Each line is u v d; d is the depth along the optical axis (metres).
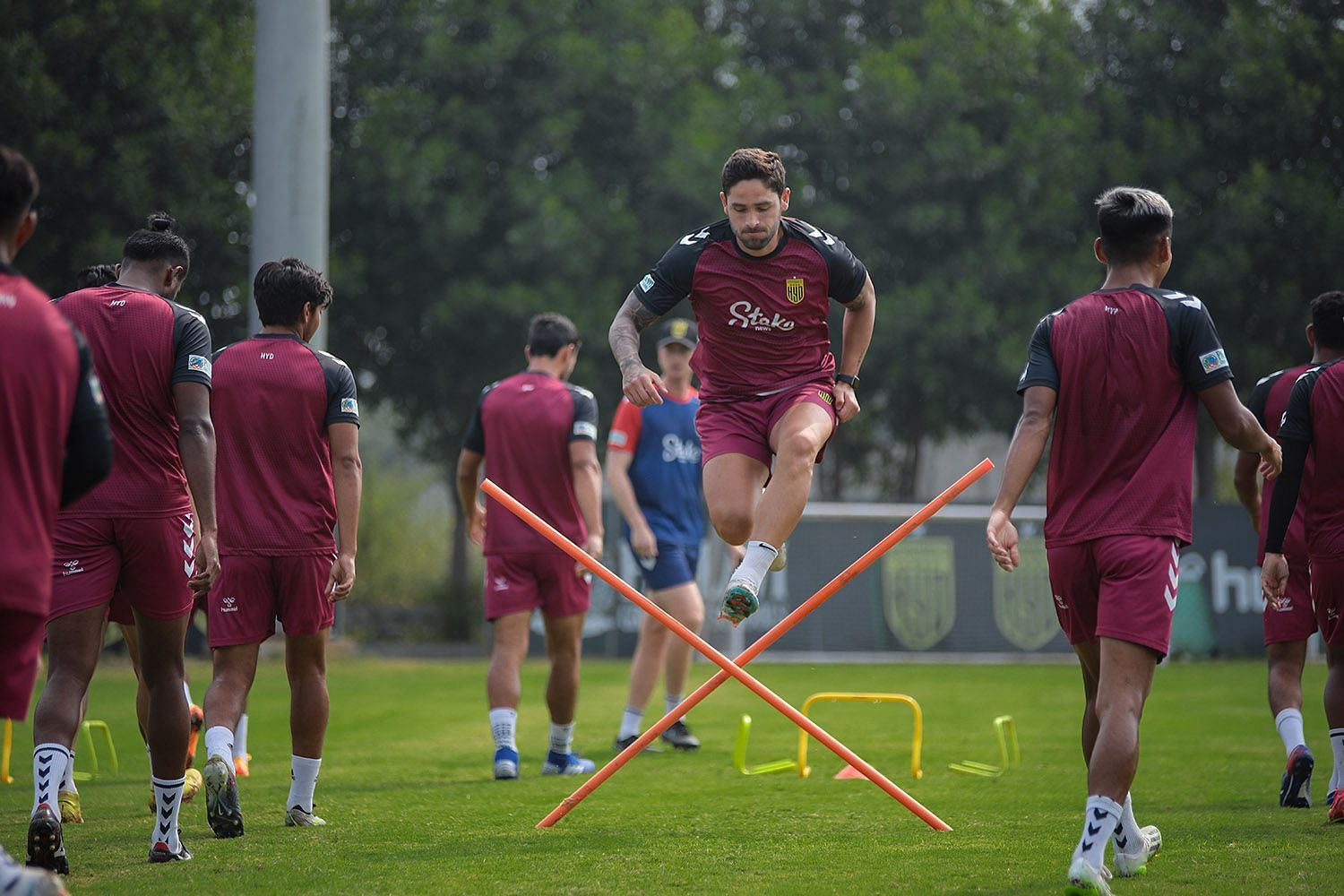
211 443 11.25
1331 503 13.74
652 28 58.50
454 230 55.78
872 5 62.38
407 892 9.56
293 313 13.34
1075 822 13.05
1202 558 46.38
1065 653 45.38
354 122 58.62
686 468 20.53
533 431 17.41
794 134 60.22
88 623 10.97
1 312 7.75
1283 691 14.83
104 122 47.97
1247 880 9.93
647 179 58.00
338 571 12.96
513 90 59.31
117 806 14.55
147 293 11.49
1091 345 10.13
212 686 12.77
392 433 67.69
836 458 66.56
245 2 52.91
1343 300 14.33
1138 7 60.97
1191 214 60.31
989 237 58.34
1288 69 58.81
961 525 45.53
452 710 28.00
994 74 59.44
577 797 12.55
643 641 20.27
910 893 9.48
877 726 24.17
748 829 12.55
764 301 12.27
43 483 7.88
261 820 13.31
